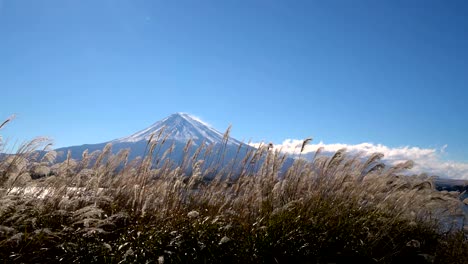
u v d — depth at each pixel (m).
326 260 6.36
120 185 7.58
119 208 6.90
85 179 7.08
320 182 8.50
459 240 8.66
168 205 7.04
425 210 9.75
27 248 5.16
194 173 7.87
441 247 8.41
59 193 6.52
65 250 5.24
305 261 6.20
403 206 8.63
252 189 8.01
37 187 6.62
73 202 6.25
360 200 8.82
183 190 7.72
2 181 6.16
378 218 7.82
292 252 6.15
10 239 4.78
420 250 7.98
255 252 5.94
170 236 5.80
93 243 5.50
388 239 7.71
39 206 6.00
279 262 6.03
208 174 8.27
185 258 5.45
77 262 5.11
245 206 7.55
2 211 5.29
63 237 5.62
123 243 5.60
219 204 7.61
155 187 7.46
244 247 5.93
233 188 8.28
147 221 6.60
